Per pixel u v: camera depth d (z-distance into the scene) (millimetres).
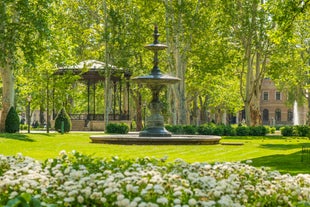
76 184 7617
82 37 56781
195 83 58438
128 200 6672
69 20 55562
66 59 43875
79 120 60688
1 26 33781
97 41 55000
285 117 127312
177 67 49938
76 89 68250
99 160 10109
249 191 8336
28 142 31922
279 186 8609
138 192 7250
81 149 27578
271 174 9930
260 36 49344
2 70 39500
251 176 9562
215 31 51281
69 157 10492
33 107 63312
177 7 48594
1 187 7668
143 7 51156
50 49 39125
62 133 46125
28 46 33906
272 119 121188
